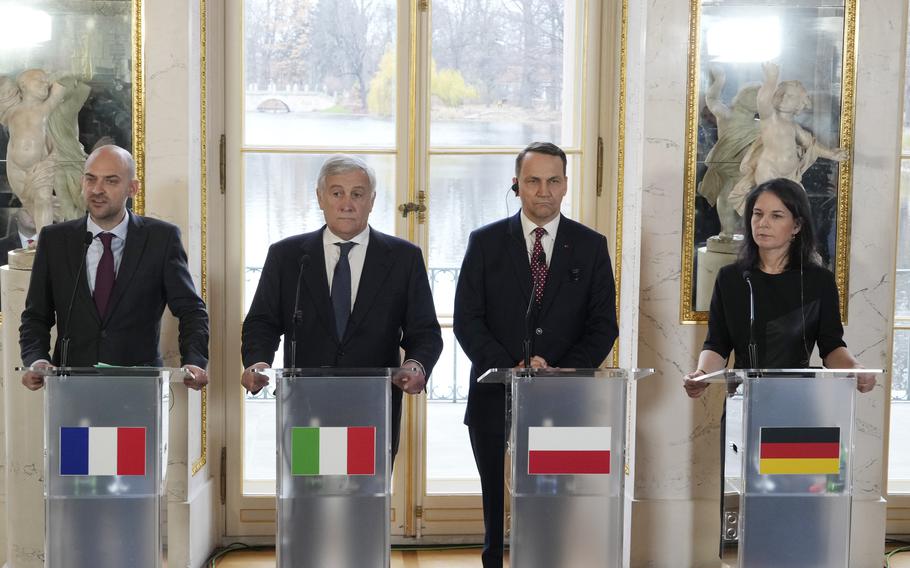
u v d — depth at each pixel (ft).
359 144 14.11
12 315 11.69
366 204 10.50
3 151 12.48
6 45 12.42
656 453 13.29
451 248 14.19
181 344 10.77
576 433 8.37
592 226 14.30
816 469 8.80
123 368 8.18
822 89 13.07
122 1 12.43
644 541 13.28
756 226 10.89
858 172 13.16
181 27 12.50
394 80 14.07
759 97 13.02
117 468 8.19
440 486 14.39
